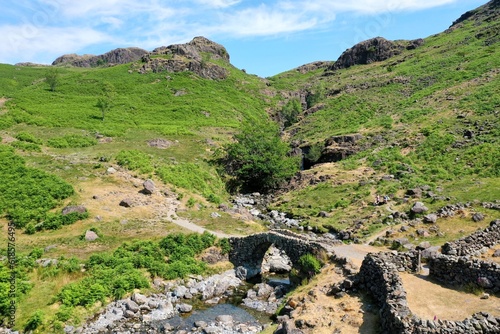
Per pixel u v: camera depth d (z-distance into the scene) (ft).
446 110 208.23
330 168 179.42
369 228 112.57
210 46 471.62
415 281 63.26
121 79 335.06
